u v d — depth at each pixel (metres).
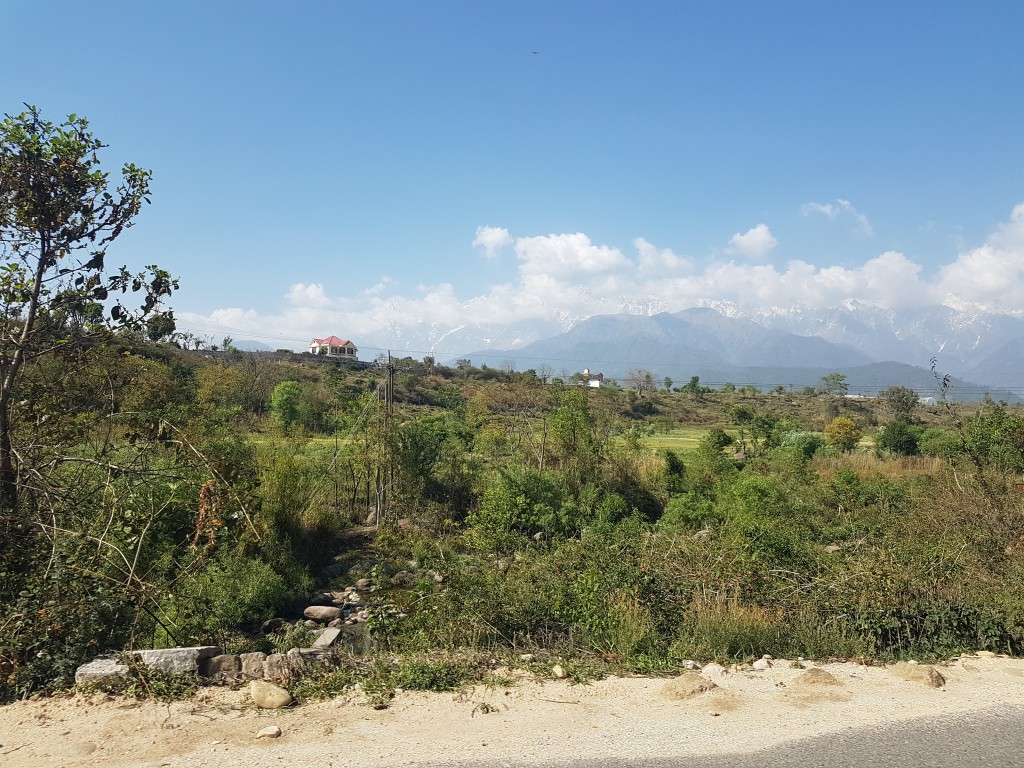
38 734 4.31
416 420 19.34
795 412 70.25
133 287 6.84
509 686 5.35
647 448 26.22
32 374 6.98
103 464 6.58
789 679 5.63
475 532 13.71
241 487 7.34
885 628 6.77
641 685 5.45
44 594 5.52
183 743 4.20
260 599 10.08
